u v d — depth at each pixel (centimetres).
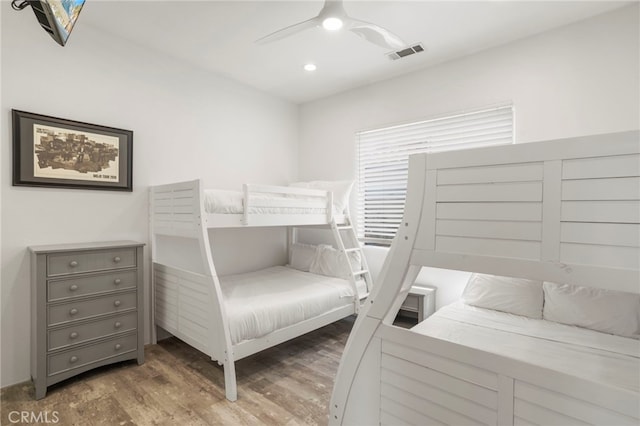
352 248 352
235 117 364
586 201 92
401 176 348
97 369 243
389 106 353
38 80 233
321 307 282
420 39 272
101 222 265
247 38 273
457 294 304
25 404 199
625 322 200
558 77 255
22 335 227
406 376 127
